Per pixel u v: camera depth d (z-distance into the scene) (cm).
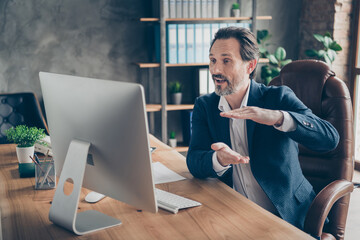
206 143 184
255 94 179
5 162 206
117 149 123
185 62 399
